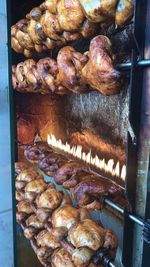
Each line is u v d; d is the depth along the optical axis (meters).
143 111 0.79
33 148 1.69
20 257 1.55
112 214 1.15
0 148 0.95
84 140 1.45
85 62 0.97
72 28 0.97
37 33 1.24
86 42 1.29
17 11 1.75
